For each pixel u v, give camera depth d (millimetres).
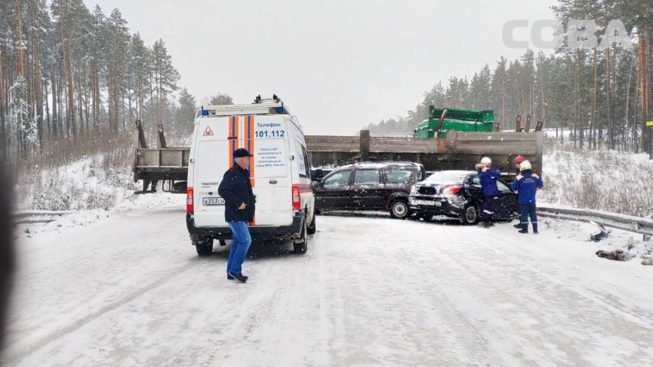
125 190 24219
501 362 3998
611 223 10578
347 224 13789
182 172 17203
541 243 10469
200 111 9039
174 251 9625
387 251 9406
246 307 5594
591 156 35938
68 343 4391
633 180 19219
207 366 3883
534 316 5277
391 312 5398
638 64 44094
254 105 8953
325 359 4035
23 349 4230
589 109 54688
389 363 3957
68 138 32375
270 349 4258
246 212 6902
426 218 14906
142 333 4680
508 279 7055
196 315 5277
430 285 6676
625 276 7277
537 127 19094
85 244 10453
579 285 6703
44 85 54812
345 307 5594
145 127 71312
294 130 9211
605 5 42281
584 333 4727
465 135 18000
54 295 6129
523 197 12156
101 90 71250
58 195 17406
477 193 14086
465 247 9875
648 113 39094
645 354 4188
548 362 4000
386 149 17938
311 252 9344
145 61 66250
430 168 18234
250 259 8758
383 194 15602
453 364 3949
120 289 6469
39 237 11508
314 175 16875
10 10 41500
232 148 8719
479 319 5156
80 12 55531
